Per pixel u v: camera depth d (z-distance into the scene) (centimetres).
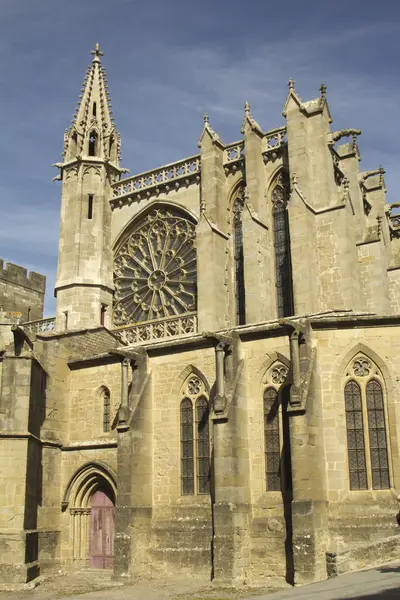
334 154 4550
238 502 3055
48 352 3847
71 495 3738
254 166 4419
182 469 3416
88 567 3653
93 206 5025
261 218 4362
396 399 3019
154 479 3450
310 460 2877
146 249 4944
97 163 5091
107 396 3831
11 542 3275
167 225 4844
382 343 3094
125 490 3319
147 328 4453
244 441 3192
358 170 4838
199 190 4741
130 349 3594
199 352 3469
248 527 3083
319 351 3155
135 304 4847
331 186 4259
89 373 3900
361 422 3061
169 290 4684
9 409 3456
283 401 3186
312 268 3988
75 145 5219
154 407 3544
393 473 2952
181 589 2883
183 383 3506
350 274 3966
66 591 3053
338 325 3156
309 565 2738
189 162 4869
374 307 4269
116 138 5309
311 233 4056
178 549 3250
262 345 3300
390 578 2147
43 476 3656
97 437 3778
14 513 3331
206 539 3197
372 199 5119
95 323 4753
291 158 4256
